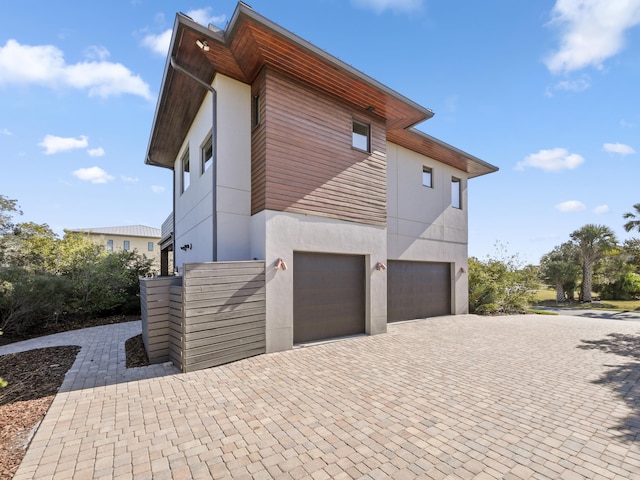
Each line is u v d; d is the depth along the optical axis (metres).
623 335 8.19
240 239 6.84
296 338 6.80
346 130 7.74
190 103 8.01
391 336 7.79
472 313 13.10
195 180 8.59
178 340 5.19
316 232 6.99
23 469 2.49
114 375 4.83
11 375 4.88
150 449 2.80
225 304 5.49
